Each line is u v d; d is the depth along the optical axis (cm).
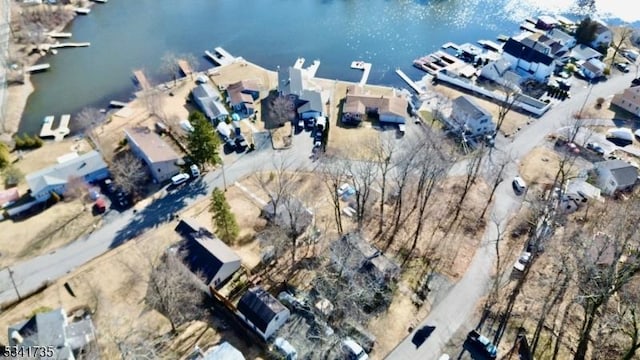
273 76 12056
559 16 15212
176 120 10238
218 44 13362
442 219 8138
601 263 6700
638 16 15162
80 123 10312
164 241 7656
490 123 10094
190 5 15238
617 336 6109
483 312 6650
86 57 12612
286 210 7806
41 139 9919
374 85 11906
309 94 10781
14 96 11075
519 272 7200
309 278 7081
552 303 6688
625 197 8544
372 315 6562
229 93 11000
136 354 5631
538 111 10694
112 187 8644
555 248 7400
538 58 11869
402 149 9606
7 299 6781
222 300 6556
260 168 9200
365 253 6981
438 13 15438
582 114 10762
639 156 9619
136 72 11588
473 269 7262
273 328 6284
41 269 7238
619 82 11875
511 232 7888
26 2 14288
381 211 7856
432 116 10788
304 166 9275
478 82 11912
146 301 6725
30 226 7931
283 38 13762
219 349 5756
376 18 15000
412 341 6297
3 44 12538
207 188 8738
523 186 8712
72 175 8531
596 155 9631
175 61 11912
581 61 12481
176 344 6172
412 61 12950
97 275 7112
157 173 8788
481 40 13950
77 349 5991
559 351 6122
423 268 7256
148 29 13912
